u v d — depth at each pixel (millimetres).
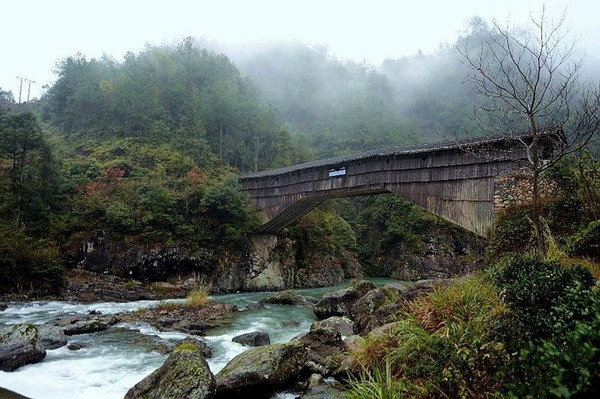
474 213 17625
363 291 17281
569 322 3762
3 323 15070
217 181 34125
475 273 9383
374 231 52000
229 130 50844
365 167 23516
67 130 52500
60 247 24391
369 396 5125
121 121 48469
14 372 8914
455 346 4906
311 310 19188
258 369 7797
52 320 14984
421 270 44656
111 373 9047
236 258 30000
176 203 28734
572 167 12750
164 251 26375
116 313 17188
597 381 2748
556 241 11055
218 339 12469
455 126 67562
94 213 26312
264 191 31125
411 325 6441
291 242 35469
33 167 27734
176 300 23047
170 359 7523
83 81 56531
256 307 19656
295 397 7703
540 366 3352
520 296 4957
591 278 5453
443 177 19328
